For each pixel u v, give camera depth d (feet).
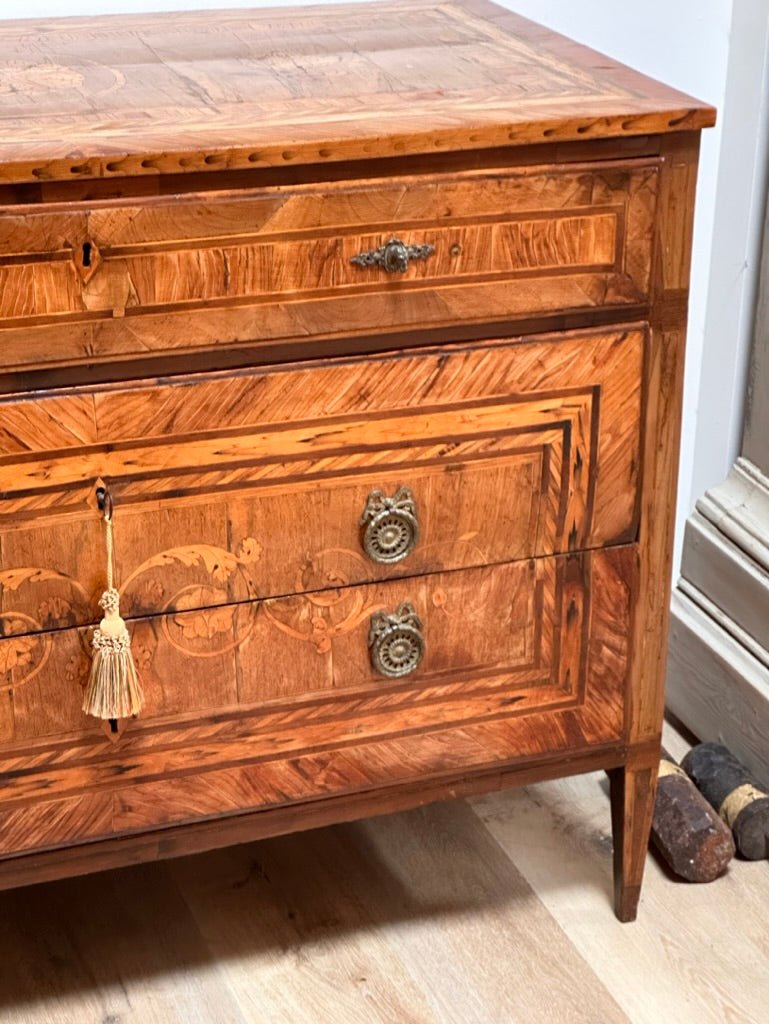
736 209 6.81
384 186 4.69
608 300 5.05
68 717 5.04
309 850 6.50
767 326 6.79
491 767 5.63
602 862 6.47
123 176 4.46
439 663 5.40
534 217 4.86
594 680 5.62
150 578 4.97
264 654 5.19
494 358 5.01
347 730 5.39
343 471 5.02
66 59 5.43
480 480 5.18
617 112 4.76
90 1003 5.70
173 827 5.32
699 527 7.25
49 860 5.21
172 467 4.84
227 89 5.08
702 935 6.07
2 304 4.50
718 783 6.63
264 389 4.82
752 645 6.92
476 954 5.95
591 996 5.75
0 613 4.85
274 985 5.79
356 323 4.84
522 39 5.75
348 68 5.34
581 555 5.40
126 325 4.64
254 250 4.66
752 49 6.57
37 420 4.65
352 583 5.19
